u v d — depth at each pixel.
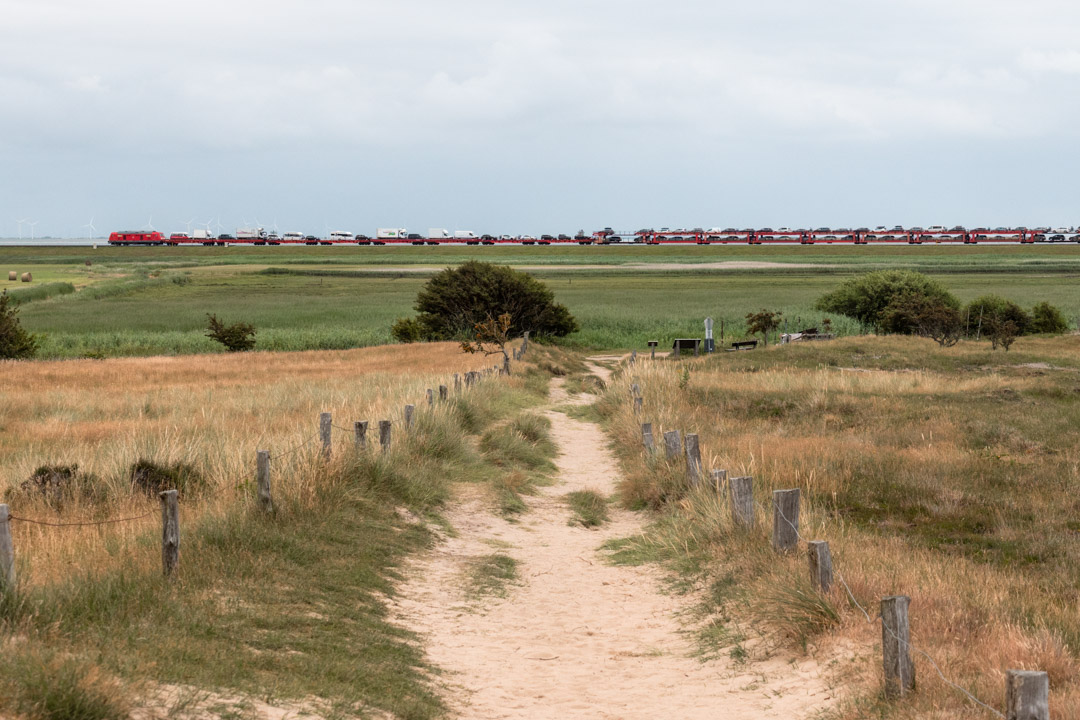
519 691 7.86
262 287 123.38
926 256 187.00
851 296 70.50
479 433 21.59
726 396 27.58
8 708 5.36
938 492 15.86
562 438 24.14
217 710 6.06
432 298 63.78
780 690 7.41
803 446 19.20
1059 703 6.13
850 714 6.48
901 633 6.54
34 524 11.41
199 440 16.95
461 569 11.95
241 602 8.78
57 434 20.72
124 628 7.42
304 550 10.95
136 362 46.12
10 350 52.47
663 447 17.81
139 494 13.00
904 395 28.80
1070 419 23.83
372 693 7.11
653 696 7.69
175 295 111.25
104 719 5.51
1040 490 16.12
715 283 124.50
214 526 10.84
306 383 32.75
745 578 10.25
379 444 15.99
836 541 11.44
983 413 25.08
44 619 7.17
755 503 12.59
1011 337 44.34
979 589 9.70
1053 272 136.88
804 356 41.19
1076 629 8.30
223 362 46.31
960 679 6.78
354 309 90.19
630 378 30.27
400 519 13.69
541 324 63.66
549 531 14.83
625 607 10.70
